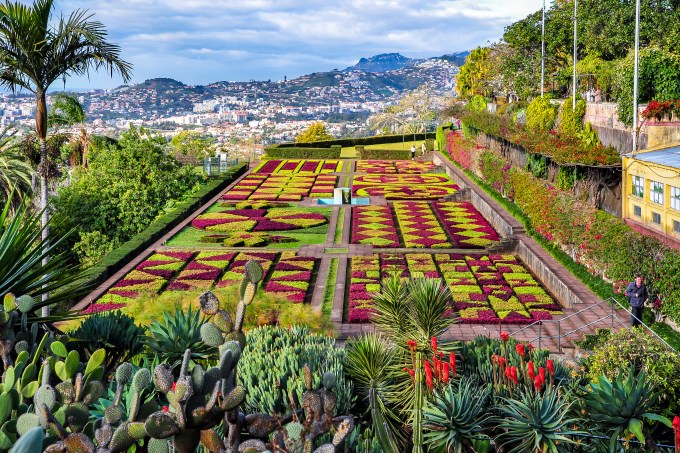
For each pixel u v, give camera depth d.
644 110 33.66
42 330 12.46
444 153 80.31
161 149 48.97
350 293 30.88
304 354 14.70
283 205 53.22
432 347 14.14
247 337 16.34
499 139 58.47
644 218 29.14
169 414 6.11
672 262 24.19
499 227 43.75
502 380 13.89
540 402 11.38
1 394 7.18
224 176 64.12
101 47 21.58
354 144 96.25
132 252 37.44
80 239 43.38
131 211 44.72
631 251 26.83
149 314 20.59
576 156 35.09
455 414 11.51
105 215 44.16
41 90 22.14
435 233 43.06
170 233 43.38
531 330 26.20
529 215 40.62
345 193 54.25
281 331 16.92
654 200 28.20
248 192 58.12
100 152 50.03
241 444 6.57
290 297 30.83
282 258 37.44
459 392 11.78
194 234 43.44
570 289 29.50
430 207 52.28
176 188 50.25
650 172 28.36
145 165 47.56
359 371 14.73
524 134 46.84
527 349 16.38
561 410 12.22
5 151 34.88
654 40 45.53
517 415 11.40
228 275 34.28
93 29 21.22
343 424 6.37
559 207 35.28
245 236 41.84
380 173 71.12
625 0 47.47
